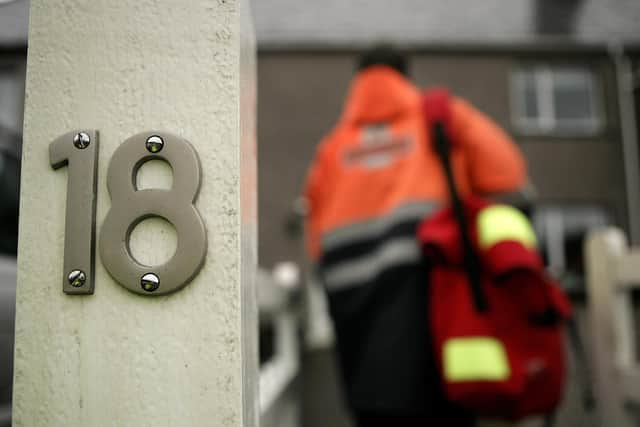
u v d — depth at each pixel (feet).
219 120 1.76
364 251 4.72
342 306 4.68
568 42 21.13
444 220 4.21
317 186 5.40
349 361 4.66
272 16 22.29
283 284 9.18
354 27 20.98
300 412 10.12
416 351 4.19
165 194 1.71
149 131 1.76
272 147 26.58
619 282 5.29
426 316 4.24
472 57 26.30
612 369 5.29
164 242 1.73
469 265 3.96
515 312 3.92
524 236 4.00
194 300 1.69
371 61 5.19
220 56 1.79
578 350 4.95
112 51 1.81
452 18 22.53
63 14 1.83
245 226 1.88
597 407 5.35
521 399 3.85
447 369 3.89
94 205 1.75
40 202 1.78
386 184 4.72
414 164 4.57
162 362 1.69
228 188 1.72
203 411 1.66
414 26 22.65
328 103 26.76
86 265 1.71
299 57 26.53
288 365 8.59
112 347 1.70
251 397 2.04
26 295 1.74
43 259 1.76
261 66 26.73
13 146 4.41
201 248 1.68
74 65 1.82
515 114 26.66
